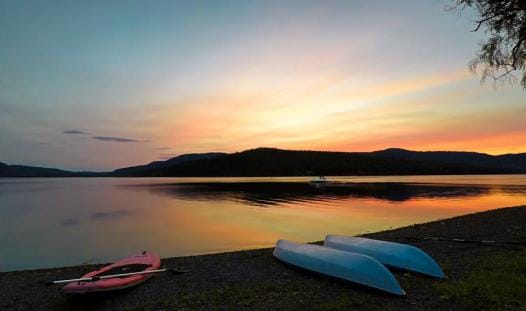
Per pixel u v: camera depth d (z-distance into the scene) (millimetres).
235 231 19250
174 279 7270
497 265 6977
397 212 26641
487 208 28703
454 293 5488
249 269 7918
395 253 7391
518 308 4773
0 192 67500
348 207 30562
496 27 15688
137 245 16328
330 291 6152
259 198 41875
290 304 5535
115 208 34719
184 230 20203
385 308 5191
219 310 5418
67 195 57156
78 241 17594
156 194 54438
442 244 9719
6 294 6734
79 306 6043
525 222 12531
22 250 15680
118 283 6434
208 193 52906
